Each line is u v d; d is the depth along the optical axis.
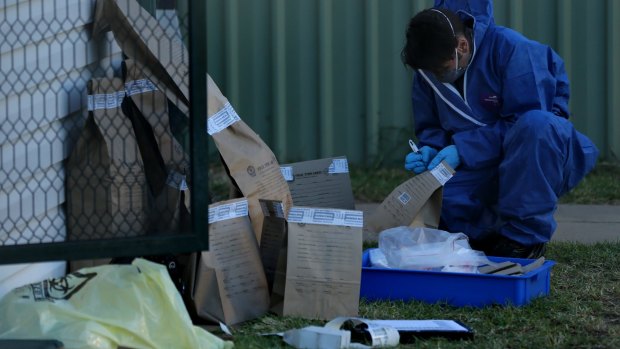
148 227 6.46
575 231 9.25
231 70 12.10
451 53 7.29
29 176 6.12
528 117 7.20
